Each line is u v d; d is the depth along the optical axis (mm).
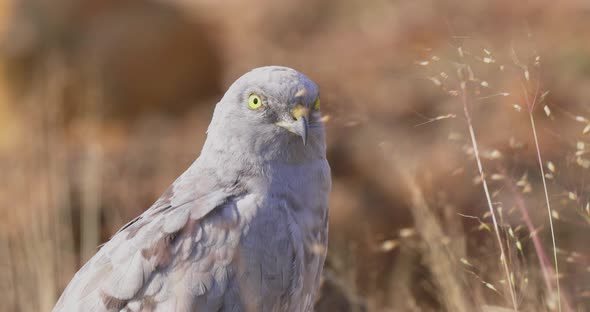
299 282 7238
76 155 15078
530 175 8383
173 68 25953
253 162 7262
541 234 7895
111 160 15766
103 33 25234
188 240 6859
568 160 7246
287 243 7102
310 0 29688
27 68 23875
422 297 9406
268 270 7020
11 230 11242
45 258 10008
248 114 7289
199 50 26469
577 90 16938
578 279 8250
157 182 14828
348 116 8406
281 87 7254
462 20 22922
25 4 24609
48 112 19797
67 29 24797
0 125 22891
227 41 28984
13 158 14922
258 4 30438
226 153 7332
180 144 18641
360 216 14367
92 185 12523
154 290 6777
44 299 9719
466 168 10969
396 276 9953
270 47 27953
